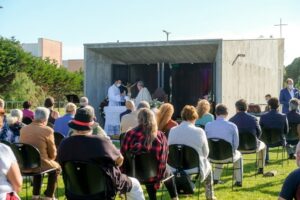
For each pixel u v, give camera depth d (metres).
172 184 6.41
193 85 22.28
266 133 9.74
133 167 5.88
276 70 21.91
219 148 7.69
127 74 20.33
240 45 17.27
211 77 21.83
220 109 7.88
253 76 18.73
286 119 9.68
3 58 40.69
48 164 6.77
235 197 7.57
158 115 7.58
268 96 15.20
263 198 7.49
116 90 17.62
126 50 18.11
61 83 48.62
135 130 5.88
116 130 16.25
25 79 41.34
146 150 5.78
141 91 17.86
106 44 17.72
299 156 3.28
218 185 8.52
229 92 16.27
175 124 7.59
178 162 6.63
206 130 7.88
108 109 16.36
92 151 4.79
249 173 9.69
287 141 10.45
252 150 8.78
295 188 3.29
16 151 6.61
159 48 17.59
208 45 16.55
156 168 5.88
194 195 7.66
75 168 4.82
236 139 7.76
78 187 4.93
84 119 4.88
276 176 9.31
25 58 43.09
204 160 6.72
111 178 4.83
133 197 5.28
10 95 40.69
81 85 51.88
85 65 18.17
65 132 8.85
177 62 21.09
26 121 10.27
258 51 19.31
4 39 42.16
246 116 8.71
